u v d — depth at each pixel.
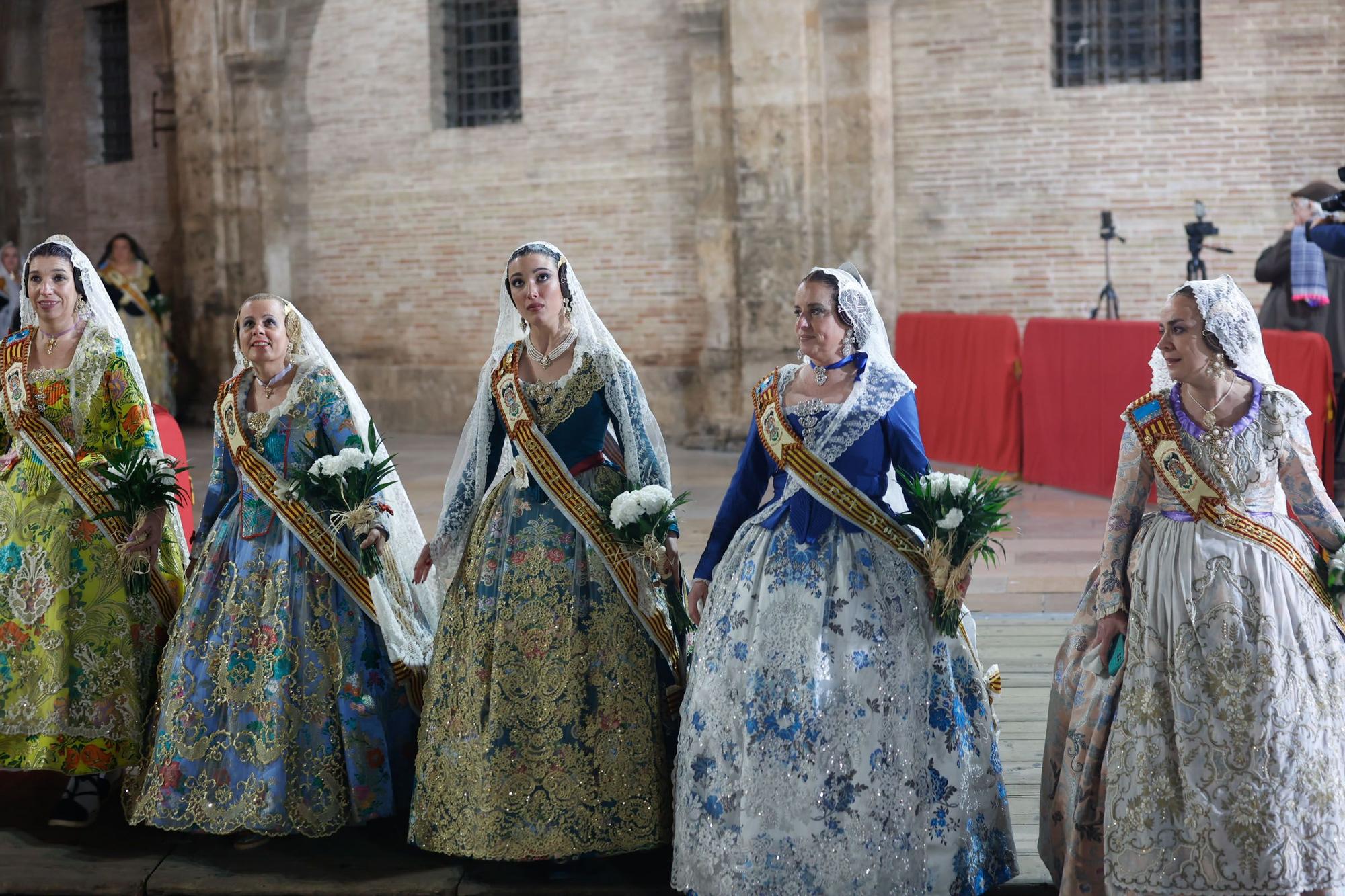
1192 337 3.14
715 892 3.22
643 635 3.54
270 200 13.88
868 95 11.16
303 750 3.65
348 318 13.78
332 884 3.53
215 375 14.27
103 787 4.00
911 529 3.42
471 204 12.95
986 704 3.47
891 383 3.42
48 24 15.64
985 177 11.18
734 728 3.29
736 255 11.58
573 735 3.43
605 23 12.11
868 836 3.19
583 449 3.62
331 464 3.64
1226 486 3.11
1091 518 8.35
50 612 3.82
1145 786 3.02
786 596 3.33
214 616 3.75
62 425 3.92
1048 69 10.94
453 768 3.50
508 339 3.73
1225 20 10.53
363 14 13.23
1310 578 3.12
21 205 15.94
